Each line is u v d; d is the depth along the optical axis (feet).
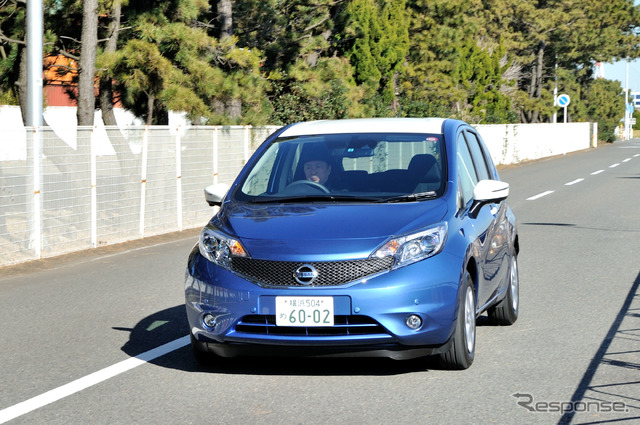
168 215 90.89
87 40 93.86
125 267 67.26
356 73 174.09
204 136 96.89
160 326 44.78
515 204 114.83
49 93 198.18
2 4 99.40
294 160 39.19
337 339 32.01
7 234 68.80
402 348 32.48
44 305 51.70
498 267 40.60
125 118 193.26
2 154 67.82
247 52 109.91
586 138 382.83
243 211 35.99
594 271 60.59
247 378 33.86
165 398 31.30
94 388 32.94
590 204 113.29
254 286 32.45
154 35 98.43
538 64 350.84
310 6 139.85
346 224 33.63
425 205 35.17
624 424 27.58
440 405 29.84
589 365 35.19
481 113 252.62
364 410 29.35
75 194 76.38
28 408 30.48
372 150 38.96
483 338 40.73
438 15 213.25
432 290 32.40
